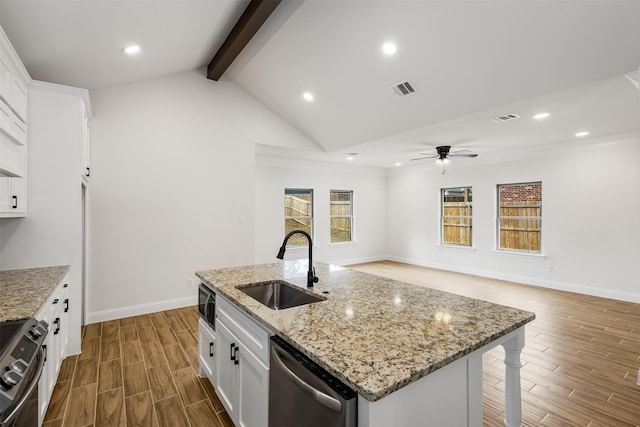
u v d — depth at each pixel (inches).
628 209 181.8
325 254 288.4
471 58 111.4
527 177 223.1
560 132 175.0
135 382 97.0
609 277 189.0
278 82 167.2
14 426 43.3
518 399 62.3
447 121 152.5
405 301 67.6
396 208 323.0
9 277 92.0
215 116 177.9
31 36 93.9
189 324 144.4
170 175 164.2
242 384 66.6
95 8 89.3
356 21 112.7
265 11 113.1
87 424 78.0
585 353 117.8
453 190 277.1
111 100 149.9
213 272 97.5
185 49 139.3
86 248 143.3
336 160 271.3
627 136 178.1
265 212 253.8
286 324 53.9
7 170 82.0
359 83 144.1
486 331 51.4
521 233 231.1
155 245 160.2
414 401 40.8
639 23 83.4
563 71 105.2
